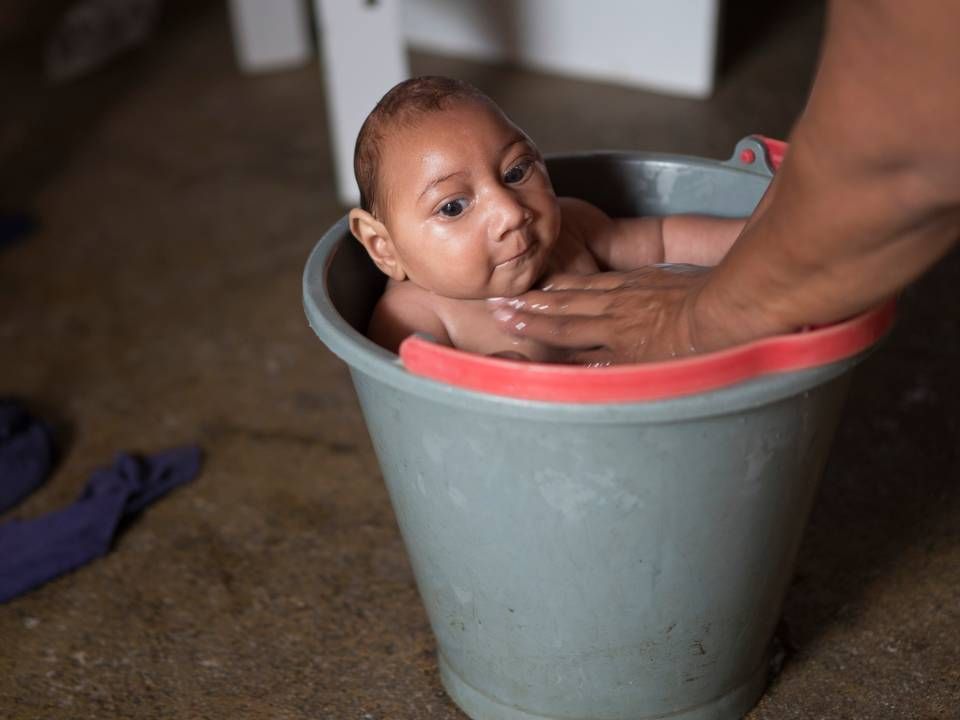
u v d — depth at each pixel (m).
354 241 1.08
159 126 2.59
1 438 1.48
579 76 2.65
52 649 1.20
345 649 1.18
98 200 2.27
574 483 0.83
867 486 1.35
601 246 1.16
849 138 0.62
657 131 2.35
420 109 0.99
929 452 1.40
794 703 1.07
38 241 2.12
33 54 3.04
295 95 2.70
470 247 0.99
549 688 0.99
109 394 1.65
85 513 1.36
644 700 0.99
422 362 0.80
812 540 1.27
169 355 1.74
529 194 1.01
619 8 2.53
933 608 1.16
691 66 2.48
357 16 2.03
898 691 1.07
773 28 2.80
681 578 0.90
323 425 1.55
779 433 0.84
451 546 0.94
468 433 0.83
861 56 0.60
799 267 0.72
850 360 0.80
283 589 1.27
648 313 0.92
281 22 2.81
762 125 2.34
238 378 1.67
